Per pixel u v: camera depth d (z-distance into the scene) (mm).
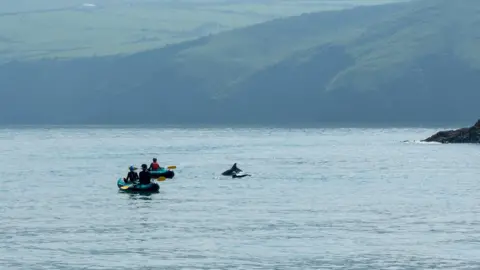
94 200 165750
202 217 139125
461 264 102125
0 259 105688
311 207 152000
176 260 104938
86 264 103125
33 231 125500
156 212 146125
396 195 172500
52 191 185750
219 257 106562
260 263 103312
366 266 101688
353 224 130625
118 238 119188
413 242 115125
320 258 105750
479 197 167500
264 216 140000
